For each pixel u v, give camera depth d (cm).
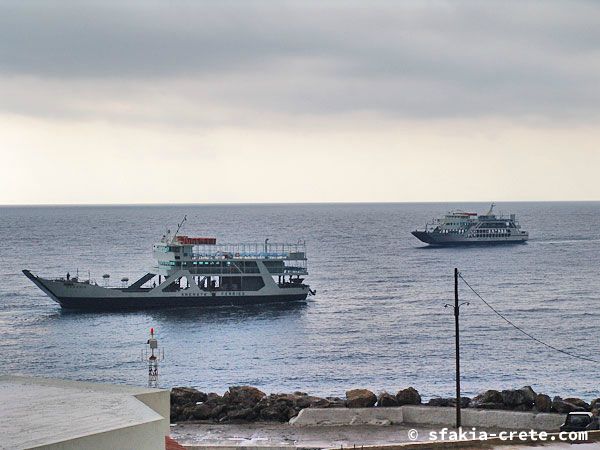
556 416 11094
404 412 11362
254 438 10544
